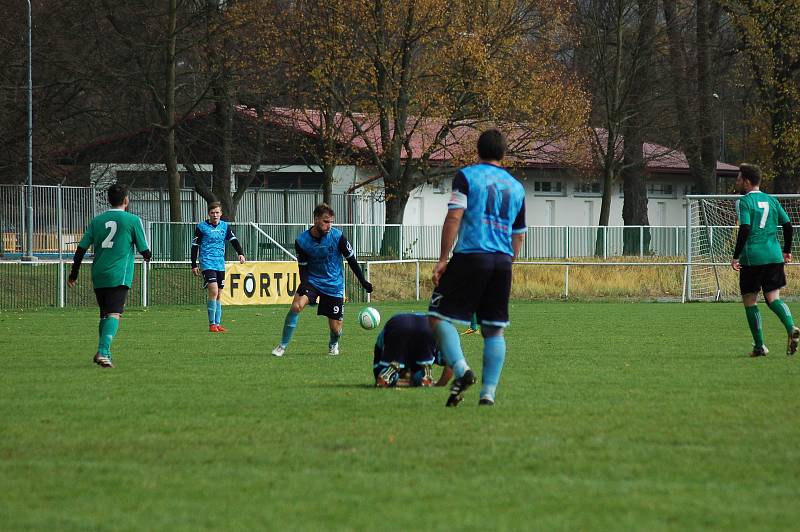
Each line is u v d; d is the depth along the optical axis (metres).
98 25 130.12
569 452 21.06
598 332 58.31
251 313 78.94
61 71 134.50
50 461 20.59
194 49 127.50
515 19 134.38
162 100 134.50
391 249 109.50
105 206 131.88
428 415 26.03
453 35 125.38
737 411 26.62
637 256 115.69
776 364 39.66
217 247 59.94
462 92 130.62
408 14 124.12
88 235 39.28
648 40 159.25
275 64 128.25
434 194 188.00
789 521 15.90
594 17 161.38
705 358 42.34
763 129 172.88
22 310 80.00
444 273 27.03
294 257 99.88
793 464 19.92
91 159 149.25
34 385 33.12
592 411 26.62
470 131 142.62
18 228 114.44
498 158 27.48
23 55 130.38
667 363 40.12
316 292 44.06
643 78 164.50
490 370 27.64
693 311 81.56
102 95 135.25
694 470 19.39
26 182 133.50
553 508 16.66
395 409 27.14
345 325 65.75
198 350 47.09
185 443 22.36
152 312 79.31
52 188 116.25
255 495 17.66
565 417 25.58
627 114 165.38
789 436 22.84
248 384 33.41
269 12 127.62
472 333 58.38
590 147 162.00
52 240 116.12
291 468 19.73
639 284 106.62
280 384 33.41
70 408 27.75
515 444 21.91
